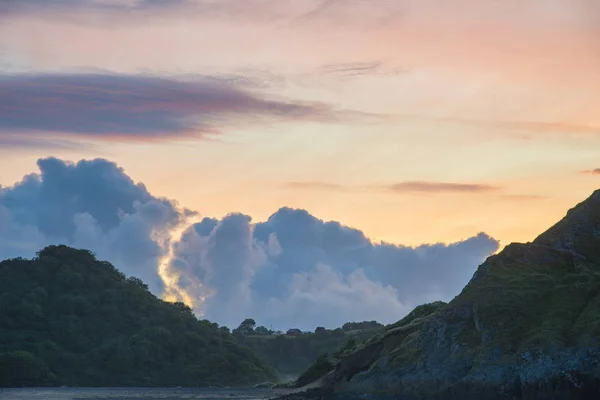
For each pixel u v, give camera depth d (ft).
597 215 574.56
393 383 529.45
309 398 581.53
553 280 533.55
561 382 449.48
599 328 461.78
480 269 568.41
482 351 492.54
